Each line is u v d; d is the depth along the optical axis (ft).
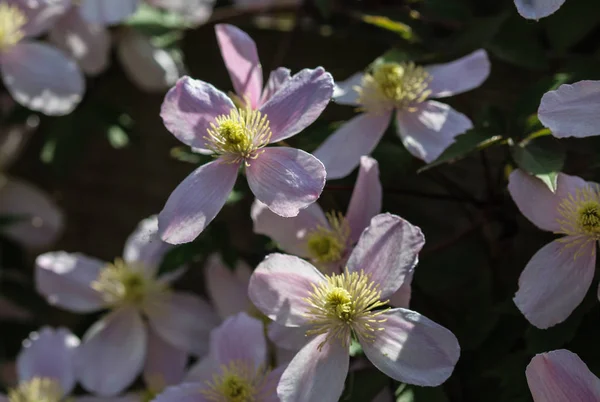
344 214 1.52
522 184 1.35
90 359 1.70
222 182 1.34
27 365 1.71
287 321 1.35
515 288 1.49
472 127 1.43
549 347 1.36
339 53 1.74
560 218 1.34
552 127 1.31
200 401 1.44
